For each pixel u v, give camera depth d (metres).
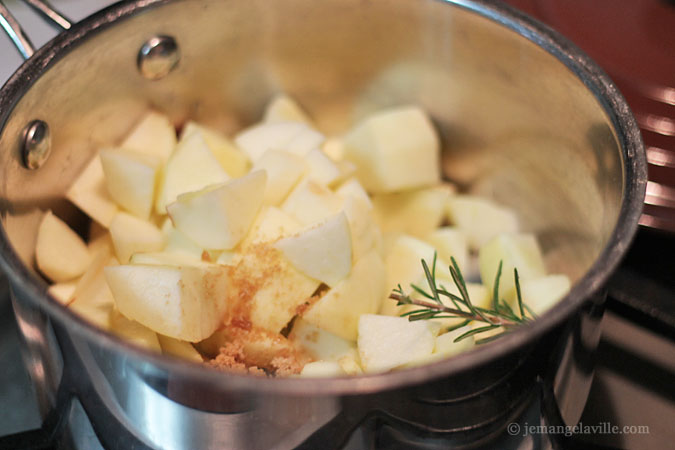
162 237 0.31
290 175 0.31
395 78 0.33
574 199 0.31
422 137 0.34
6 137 0.27
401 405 0.23
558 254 0.32
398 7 0.31
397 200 0.34
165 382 0.23
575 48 0.28
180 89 0.32
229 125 0.34
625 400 0.30
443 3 0.30
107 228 0.32
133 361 0.23
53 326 0.24
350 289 0.29
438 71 0.32
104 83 0.30
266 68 0.33
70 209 0.31
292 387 0.22
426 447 0.25
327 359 0.29
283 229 0.30
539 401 0.26
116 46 0.29
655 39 0.35
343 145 0.34
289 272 0.29
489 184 0.34
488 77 0.32
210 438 0.24
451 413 0.24
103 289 0.29
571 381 0.27
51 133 0.29
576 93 0.29
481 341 0.26
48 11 0.29
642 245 0.32
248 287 0.29
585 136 0.29
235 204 0.29
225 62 0.32
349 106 0.35
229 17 0.31
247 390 0.22
